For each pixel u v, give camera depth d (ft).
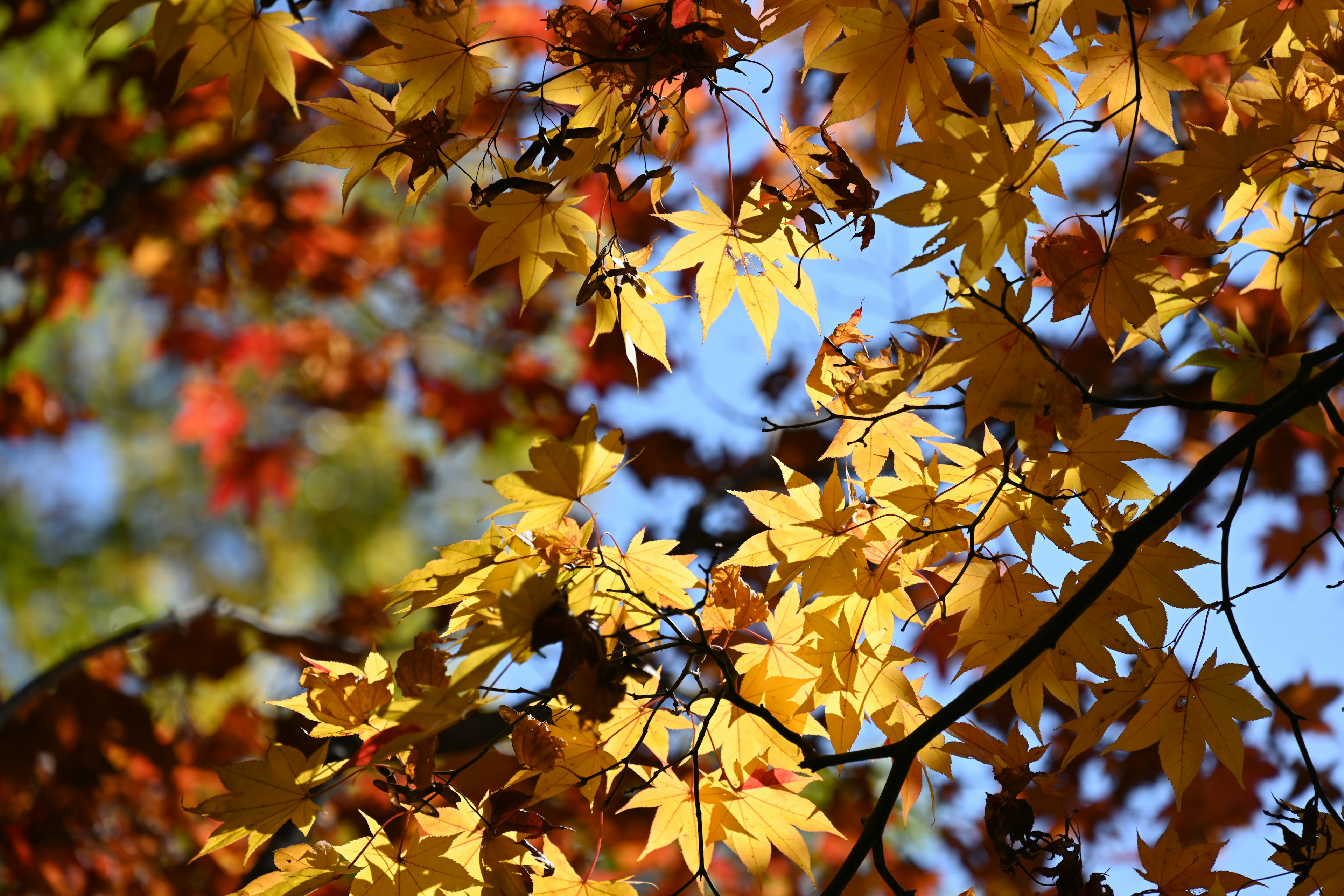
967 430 6.48
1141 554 6.64
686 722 6.63
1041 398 6.45
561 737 6.57
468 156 12.94
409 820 6.50
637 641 6.52
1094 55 6.63
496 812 6.53
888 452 6.71
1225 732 6.63
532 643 6.26
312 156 6.52
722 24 6.50
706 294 6.76
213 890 10.64
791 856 6.65
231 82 6.29
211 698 11.83
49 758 10.53
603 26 6.49
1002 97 6.59
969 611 6.68
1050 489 6.57
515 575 6.31
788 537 6.63
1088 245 6.47
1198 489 6.52
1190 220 6.61
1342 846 6.56
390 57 6.43
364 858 6.48
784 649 6.63
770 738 6.63
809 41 6.61
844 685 6.59
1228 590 6.62
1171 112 6.66
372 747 6.43
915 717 6.69
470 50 6.47
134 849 10.72
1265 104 6.68
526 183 6.50
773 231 6.56
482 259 6.62
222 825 6.43
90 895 10.43
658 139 6.86
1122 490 6.59
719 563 6.68
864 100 6.54
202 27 6.24
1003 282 6.42
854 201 6.59
